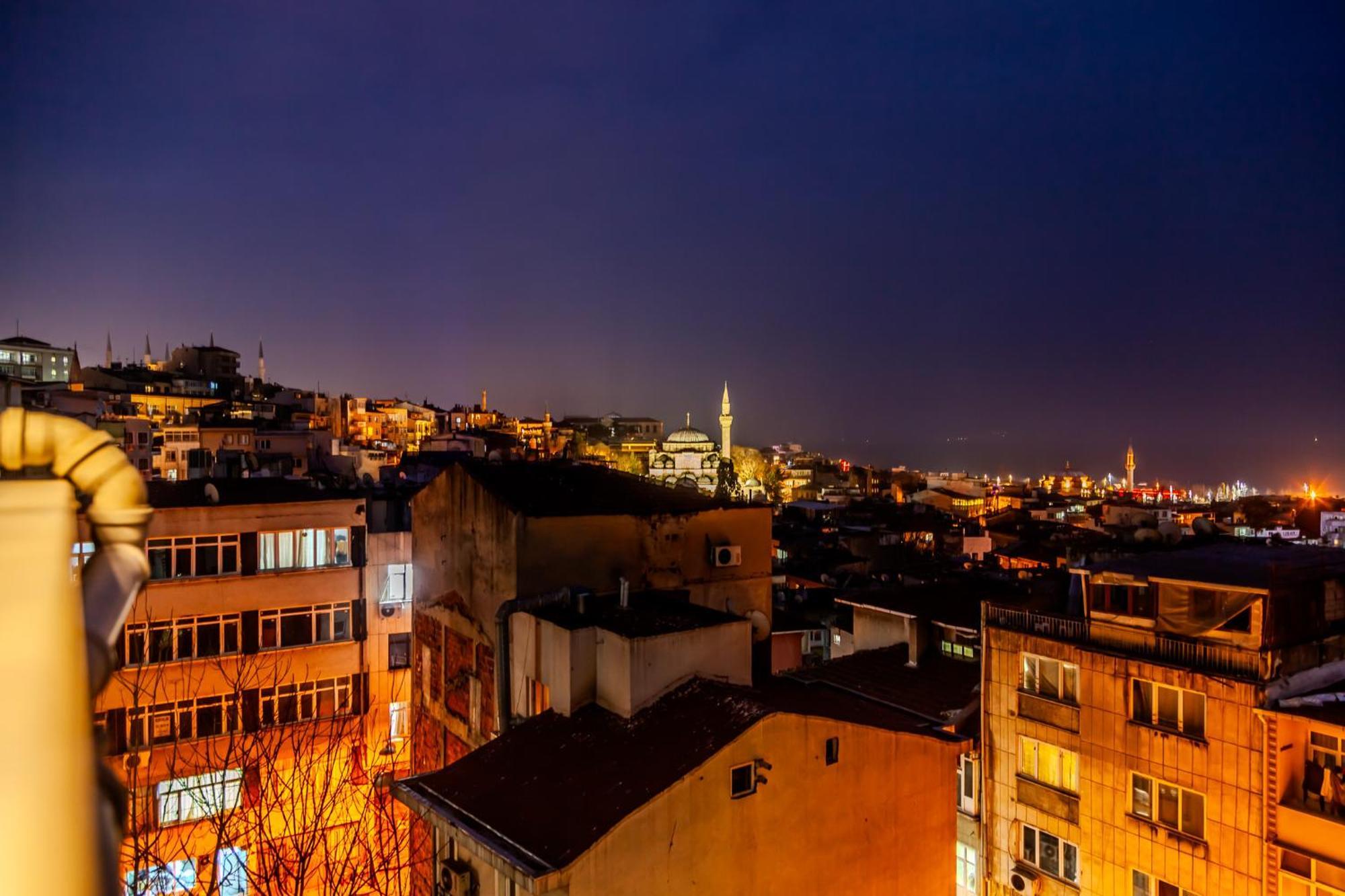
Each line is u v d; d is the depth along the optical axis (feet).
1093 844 82.79
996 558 262.88
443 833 66.28
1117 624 83.61
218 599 112.68
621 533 93.40
